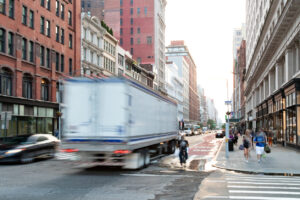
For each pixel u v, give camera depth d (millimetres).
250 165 16594
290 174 13898
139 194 9125
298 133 25953
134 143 13578
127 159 14141
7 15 31031
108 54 55875
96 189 9891
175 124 25250
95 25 50594
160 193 9281
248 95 88000
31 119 34781
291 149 27766
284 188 10172
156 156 20500
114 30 91938
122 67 62969
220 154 23484
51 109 38906
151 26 96188
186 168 15695
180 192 9438
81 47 46344
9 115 21969
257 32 57375
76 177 12461
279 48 33969
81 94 13141
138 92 14406
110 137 12789
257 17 57188
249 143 19547
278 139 35375
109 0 94250
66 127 13164
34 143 18312
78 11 46250
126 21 97750
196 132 94750
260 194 9156
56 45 40188
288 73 29891
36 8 36188
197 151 27328
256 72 54719
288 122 29641
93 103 13008
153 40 95625
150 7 96875
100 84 13008
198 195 9000
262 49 48531
